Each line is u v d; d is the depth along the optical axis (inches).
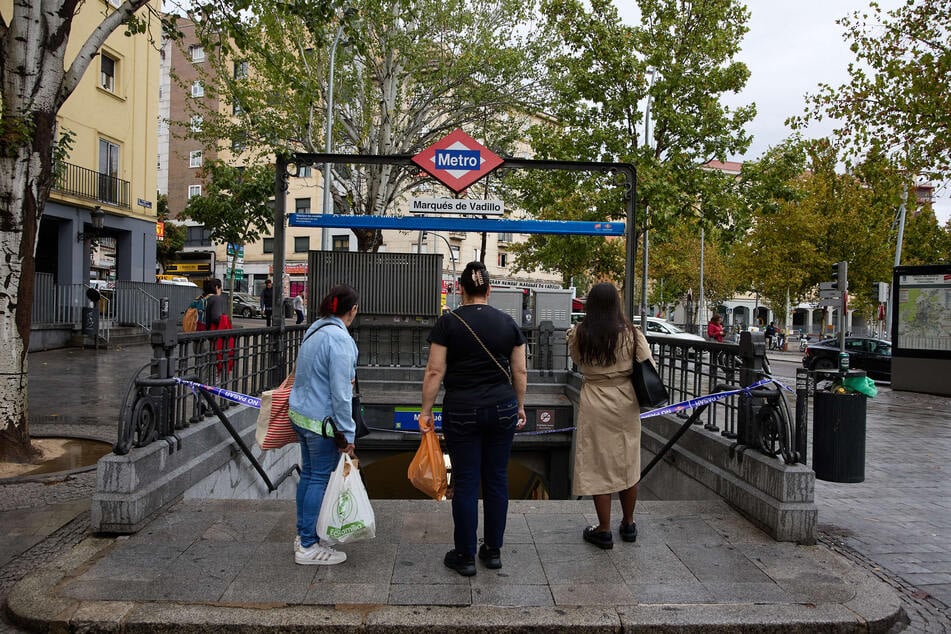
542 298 719.7
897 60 534.9
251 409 271.4
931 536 198.5
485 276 154.6
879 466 299.0
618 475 169.5
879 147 555.8
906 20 539.8
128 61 882.1
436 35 782.5
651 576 152.9
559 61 706.8
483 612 133.6
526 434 392.8
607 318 170.7
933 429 409.4
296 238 1835.6
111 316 810.2
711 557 165.0
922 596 155.5
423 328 436.1
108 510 169.0
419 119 839.1
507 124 833.5
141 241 922.7
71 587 141.3
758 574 155.0
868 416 462.0
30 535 176.4
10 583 148.9
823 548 172.9
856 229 1164.5
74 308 742.5
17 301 254.8
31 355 638.5
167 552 159.8
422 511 196.9
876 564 174.6
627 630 130.4
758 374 196.9
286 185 360.2
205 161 721.6
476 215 364.8
